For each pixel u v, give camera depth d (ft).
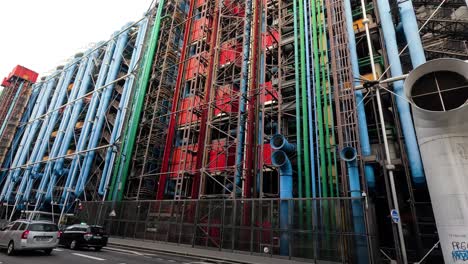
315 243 43.52
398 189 55.62
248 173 63.46
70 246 52.37
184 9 121.90
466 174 31.40
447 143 32.96
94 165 103.14
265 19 77.71
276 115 68.95
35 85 175.94
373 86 50.29
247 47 79.61
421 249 43.70
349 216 42.14
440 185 32.42
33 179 122.42
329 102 56.80
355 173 45.60
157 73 103.76
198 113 83.97
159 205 67.31
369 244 39.29
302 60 64.75
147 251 52.75
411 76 35.83
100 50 136.56
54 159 116.47
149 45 108.27
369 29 61.72
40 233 42.09
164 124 99.86
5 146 158.81
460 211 30.55
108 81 115.24
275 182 71.82
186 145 77.71
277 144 55.16
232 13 94.68
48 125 136.56
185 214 61.87
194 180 73.00
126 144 93.35
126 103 101.50
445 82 34.37
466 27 59.31
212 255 46.96
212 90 81.46
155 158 92.48
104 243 52.49
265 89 68.54
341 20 62.08
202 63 93.86
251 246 50.03
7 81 181.68
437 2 62.28
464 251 29.45
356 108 52.26
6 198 129.49
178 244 59.41
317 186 52.80
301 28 68.59
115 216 74.90
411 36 54.24
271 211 50.42
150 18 117.60
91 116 112.47
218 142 74.64
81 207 86.28
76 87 134.31
